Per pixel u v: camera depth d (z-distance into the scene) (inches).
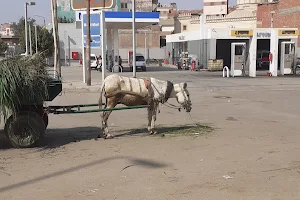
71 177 258.5
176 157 303.7
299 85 941.8
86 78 985.5
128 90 366.3
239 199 216.2
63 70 1854.1
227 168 273.3
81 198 220.7
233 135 384.2
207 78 1189.1
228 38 1615.4
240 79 1138.7
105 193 228.1
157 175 260.4
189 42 1909.4
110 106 369.1
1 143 359.9
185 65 1736.0
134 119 501.0
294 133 393.7
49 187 239.6
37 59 339.6
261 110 568.1
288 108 584.4
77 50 2800.2
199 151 321.1
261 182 243.1
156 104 383.2
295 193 224.1
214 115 528.4
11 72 317.1
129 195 224.2
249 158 297.7
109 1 946.7
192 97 736.3
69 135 398.6
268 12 1995.6
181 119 498.6
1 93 313.7
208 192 227.3
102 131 389.7
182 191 229.6
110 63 1647.4
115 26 1549.0
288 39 1485.0
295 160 290.5
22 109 344.5
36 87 333.7
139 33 3213.6
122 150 328.2
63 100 707.4
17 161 298.4
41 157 309.7
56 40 996.6
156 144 347.9
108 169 275.1
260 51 1731.1
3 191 233.1
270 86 922.7
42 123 343.3
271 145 339.3
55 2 989.2
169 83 381.7
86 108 605.3
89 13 900.6
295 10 1755.7
